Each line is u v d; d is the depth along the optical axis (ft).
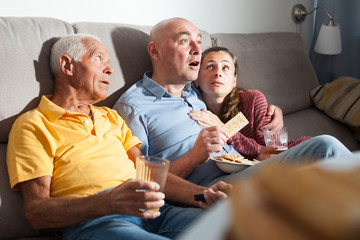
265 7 9.50
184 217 4.24
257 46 8.11
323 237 0.44
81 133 4.51
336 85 8.73
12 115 4.58
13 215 4.21
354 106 8.29
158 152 5.51
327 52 9.55
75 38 4.88
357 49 9.82
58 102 4.81
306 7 10.45
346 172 0.52
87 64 4.80
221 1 8.55
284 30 10.03
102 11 6.78
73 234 4.01
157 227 4.40
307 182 0.49
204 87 6.40
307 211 0.46
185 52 5.79
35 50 4.89
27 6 5.97
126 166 4.65
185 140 5.57
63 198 3.93
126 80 5.82
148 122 5.50
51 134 4.42
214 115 6.07
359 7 9.71
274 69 8.14
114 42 5.81
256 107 6.63
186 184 4.75
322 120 8.46
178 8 7.80
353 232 0.43
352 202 0.45
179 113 5.73
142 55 6.08
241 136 6.22
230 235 0.59
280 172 0.52
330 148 4.58
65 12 6.37
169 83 5.93
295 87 8.48
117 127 5.06
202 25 8.27
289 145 6.76
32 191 4.10
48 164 4.22
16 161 4.17
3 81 4.57
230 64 6.41
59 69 4.84
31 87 4.75
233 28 8.87
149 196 3.43
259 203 0.51
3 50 4.64
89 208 3.73
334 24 9.59
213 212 0.91
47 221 3.93
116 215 4.10
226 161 5.24
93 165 4.39
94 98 4.92
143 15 7.30
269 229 0.47
